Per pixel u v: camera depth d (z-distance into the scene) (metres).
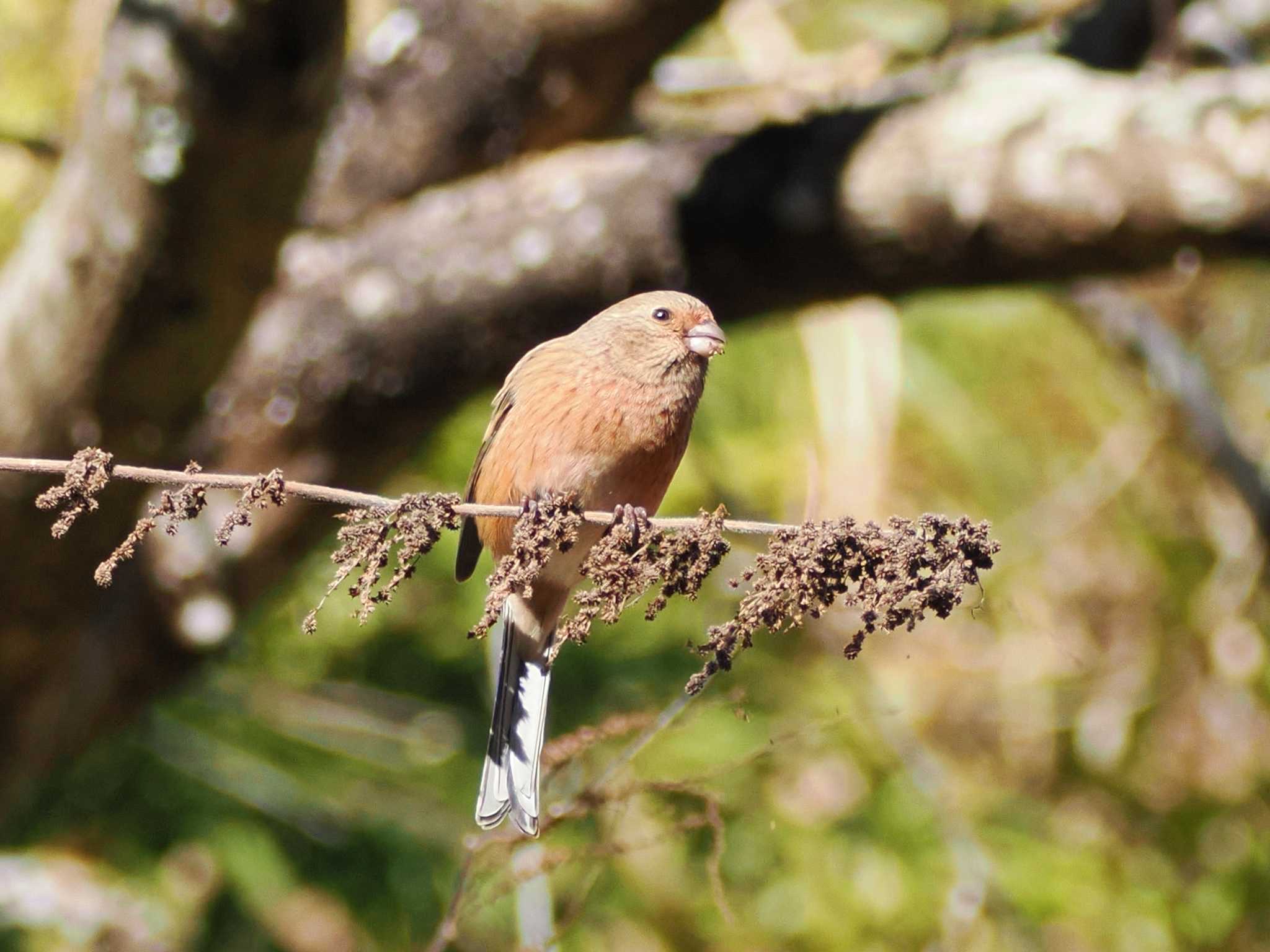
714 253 9.75
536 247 9.92
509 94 10.61
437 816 11.85
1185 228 8.77
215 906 11.84
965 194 9.12
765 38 12.77
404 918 11.53
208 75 7.71
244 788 11.83
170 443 9.30
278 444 10.23
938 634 14.53
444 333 10.04
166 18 7.71
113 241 8.30
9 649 9.78
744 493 12.58
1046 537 13.92
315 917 11.60
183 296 8.48
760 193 9.52
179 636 10.28
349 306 10.09
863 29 14.46
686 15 10.48
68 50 12.09
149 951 11.41
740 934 11.77
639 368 7.94
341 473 10.46
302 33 7.62
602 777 7.08
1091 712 14.51
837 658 12.27
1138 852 14.09
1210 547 15.02
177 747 11.96
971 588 7.77
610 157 10.19
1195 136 8.73
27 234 10.35
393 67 10.63
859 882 12.09
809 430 12.59
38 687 10.07
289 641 12.46
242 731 12.09
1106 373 14.59
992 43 11.85
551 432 7.92
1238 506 14.78
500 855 7.14
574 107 10.69
